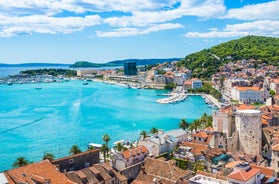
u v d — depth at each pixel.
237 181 82.12
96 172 108.50
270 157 129.50
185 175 109.88
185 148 142.00
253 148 142.62
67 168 114.50
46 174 93.69
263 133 148.38
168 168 114.88
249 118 142.25
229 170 96.25
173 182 102.69
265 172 95.56
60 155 191.75
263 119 178.38
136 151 129.62
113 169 117.31
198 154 134.00
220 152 132.50
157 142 144.50
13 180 87.81
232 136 148.50
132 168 119.69
